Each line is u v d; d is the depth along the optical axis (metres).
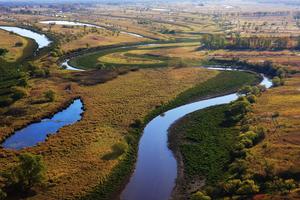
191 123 131.62
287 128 119.38
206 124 130.12
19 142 114.12
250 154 102.38
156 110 141.75
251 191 84.31
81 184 91.25
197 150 110.81
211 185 92.19
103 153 106.06
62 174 94.12
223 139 117.38
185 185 93.69
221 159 104.62
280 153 101.94
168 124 131.62
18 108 137.75
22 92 148.50
